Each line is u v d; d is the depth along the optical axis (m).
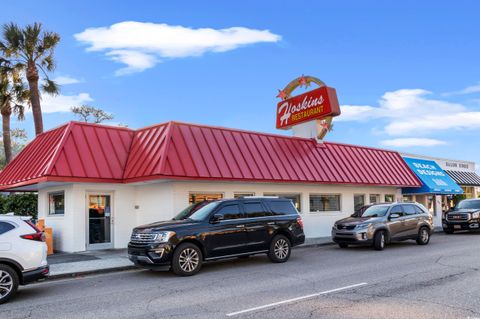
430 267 11.43
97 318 7.20
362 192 23.66
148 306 7.90
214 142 17.25
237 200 12.75
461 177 31.66
